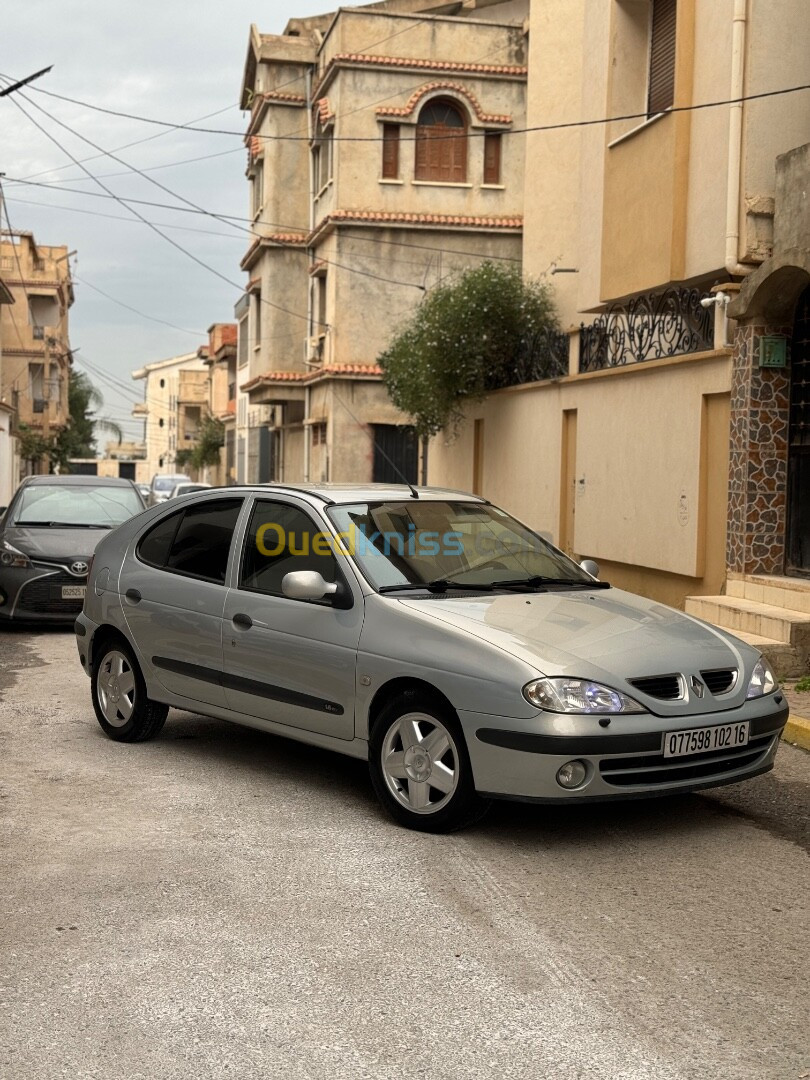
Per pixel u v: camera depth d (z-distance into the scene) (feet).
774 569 36.17
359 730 19.30
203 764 22.80
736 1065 11.16
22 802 20.11
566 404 52.65
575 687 16.97
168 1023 11.94
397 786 18.76
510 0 97.76
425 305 66.54
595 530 48.83
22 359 180.65
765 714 18.54
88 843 17.85
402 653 18.47
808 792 21.20
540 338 57.62
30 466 177.17
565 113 63.98
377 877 16.37
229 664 21.67
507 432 61.26
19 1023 11.94
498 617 18.80
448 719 17.85
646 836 18.40
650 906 15.37
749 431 35.94
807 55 38.01
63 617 41.47
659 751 17.17
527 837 18.26
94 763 22.88
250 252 112.06
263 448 128.16
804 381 35.19
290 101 105.81
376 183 91.45
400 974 13.17
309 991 12.72
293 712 20.48
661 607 21.08
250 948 13.88
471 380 63.00
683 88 41.01
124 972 13.19
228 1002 12.44
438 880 16.28
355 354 92.22
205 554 23.08
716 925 14.74
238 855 17.29
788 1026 12.00
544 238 64.64
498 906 15.30
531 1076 10.92
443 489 24.07
